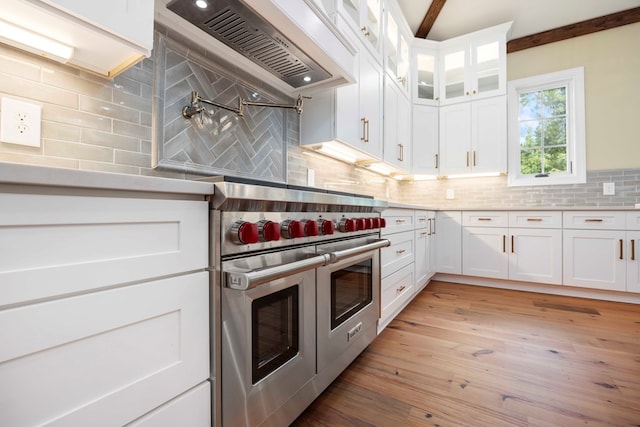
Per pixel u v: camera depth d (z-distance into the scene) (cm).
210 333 77
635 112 284
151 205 64
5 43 81
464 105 328
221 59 139
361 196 162
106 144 101
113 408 58
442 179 363
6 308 46
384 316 186
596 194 296
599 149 296
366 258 160
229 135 144
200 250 75
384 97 249
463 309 236
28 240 48
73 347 53
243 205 84
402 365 151
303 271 100
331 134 182
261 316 92
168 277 68
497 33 312
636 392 127
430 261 301
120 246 59
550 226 272
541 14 300
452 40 329
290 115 187
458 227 312
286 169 181
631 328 197
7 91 82
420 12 308
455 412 116
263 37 124
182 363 70
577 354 162
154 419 65
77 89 95
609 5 283
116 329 58
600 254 255
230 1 103
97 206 55
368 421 111
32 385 48
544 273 275
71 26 73
